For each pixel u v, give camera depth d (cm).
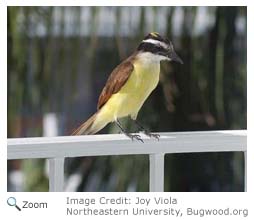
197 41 885
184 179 966
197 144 553
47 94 877
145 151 545
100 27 843
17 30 838
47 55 855
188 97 914
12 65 856
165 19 847
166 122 923
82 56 862
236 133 566
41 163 964
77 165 962
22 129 899
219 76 896
